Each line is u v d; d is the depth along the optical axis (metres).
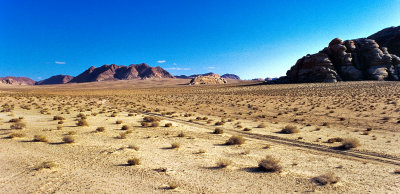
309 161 12.51
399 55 129.25
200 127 25.36
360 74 105.38
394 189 8.73
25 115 31.16
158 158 12.65
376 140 18.05
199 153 13.94
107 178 9.55
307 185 9.09
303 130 23.42
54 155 12.62
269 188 8.79
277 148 15.64
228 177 9.94
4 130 19.73
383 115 30.97
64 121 26.20
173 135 19.92
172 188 8.66
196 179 9.66
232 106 48.56
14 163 11.10
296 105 46.16
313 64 114.62
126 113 37.47
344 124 26.61
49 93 96.25
